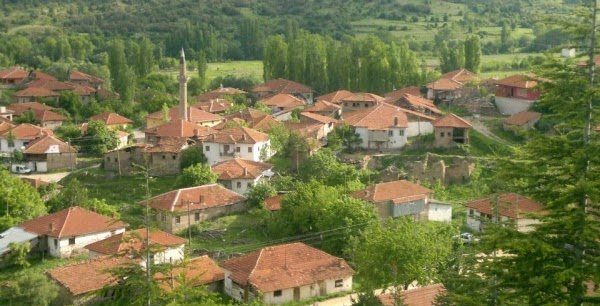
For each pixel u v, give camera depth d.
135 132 132.88
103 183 97.25
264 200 84.31
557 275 25.33
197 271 61.28
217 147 97.81
